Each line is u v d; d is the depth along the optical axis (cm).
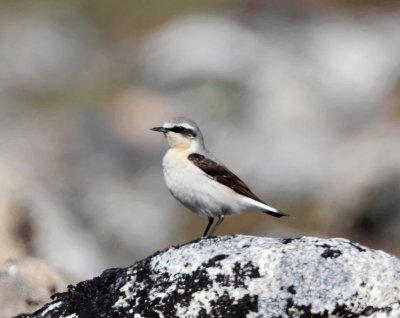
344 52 3472
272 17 3772
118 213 2461
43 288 1292
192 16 4019
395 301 941
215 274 982
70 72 3803
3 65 3788
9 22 4094
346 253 976
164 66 3500
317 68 3378
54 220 1998
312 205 2536
